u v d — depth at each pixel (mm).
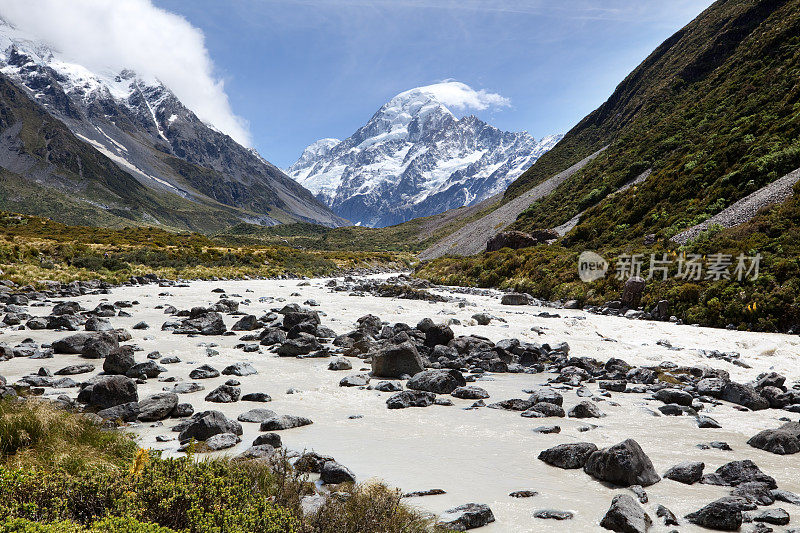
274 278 70812
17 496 4508
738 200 43719
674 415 11594
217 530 4359
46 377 12883
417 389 13680
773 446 8938
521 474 7457
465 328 26422
